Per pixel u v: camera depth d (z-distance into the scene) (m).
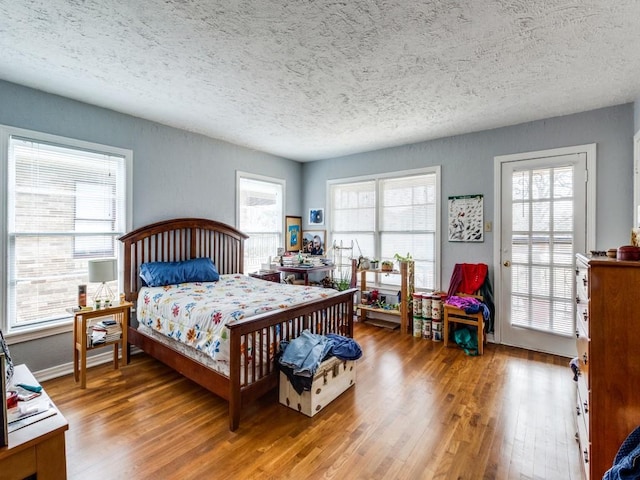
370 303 4.51
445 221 3.96
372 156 4.63
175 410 2.26
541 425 2.08
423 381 2.70
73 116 2.91
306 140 4.15
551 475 1.65
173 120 3.45
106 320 3.13
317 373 2.21
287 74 2.40
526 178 3.42
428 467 1.71
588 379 1.42
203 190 3.99
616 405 1.35
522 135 3.44
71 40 1.97
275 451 1.83
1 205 2.54
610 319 1.36
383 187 4.62
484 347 3.48
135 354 3.30
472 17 1.72
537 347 3.38
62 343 2.84
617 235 2.94
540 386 2.60
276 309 2.46
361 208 4.83
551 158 3.27
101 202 3.14
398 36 1.91
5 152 2.55
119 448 1.85
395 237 4.51
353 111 3.13
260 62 2.23
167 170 3.62
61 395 2.46
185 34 1.90
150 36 1.93
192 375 2.35
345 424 2.09
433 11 1.67
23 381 1.47
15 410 1.22
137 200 3.37
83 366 2.58
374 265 4.39
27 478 1.12
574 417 2.16
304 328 2.60
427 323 3.81
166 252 3.61
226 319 2.23
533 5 1.62
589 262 1.39
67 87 2.66
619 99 2.82
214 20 1.77
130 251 3.27
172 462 1.74
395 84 2.55
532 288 3.40
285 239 5.13
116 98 2.88
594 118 3.05
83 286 2.74
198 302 2.66
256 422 2.12
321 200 5.23
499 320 3.60
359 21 1.76
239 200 4.41
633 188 2.84
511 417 2.16
